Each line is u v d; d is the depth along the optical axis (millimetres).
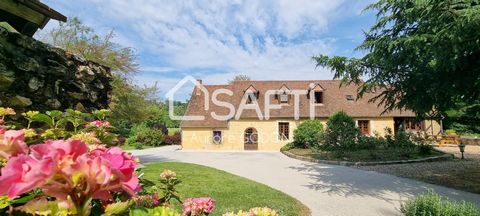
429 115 9477
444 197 7129
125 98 18969
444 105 8375
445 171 10961
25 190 704
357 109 24625
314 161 15219
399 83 8367
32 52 3127
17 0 3605
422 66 7758
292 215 5844
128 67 19422
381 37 7793
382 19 8008
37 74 3156
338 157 15352
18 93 2945
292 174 11398
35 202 859
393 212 6188
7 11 3748
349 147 17094
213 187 8172
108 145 2631
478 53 6668
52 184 745
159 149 25719
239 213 1593
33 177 709
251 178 10500
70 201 779
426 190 8039
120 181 846
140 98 19922
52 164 725
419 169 11695
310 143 20438
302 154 17641
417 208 4613
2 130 1141
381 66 8133
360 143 17469
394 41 6957
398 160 13773
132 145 28219
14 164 745
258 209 1534
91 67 4098
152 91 20531
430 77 7652
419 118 9602
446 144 21859
